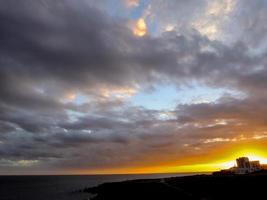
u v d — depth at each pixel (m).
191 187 93.31
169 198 76.94
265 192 65.19
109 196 105.94
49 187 197.12
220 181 92.56
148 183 124.25
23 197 131.00
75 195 128.88
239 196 65.81
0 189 184.38
